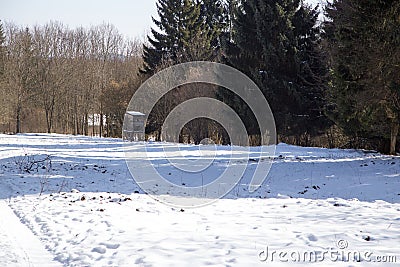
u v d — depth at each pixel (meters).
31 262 5.71
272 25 33.56
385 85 17.27
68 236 6.97
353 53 18.06
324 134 35.03
